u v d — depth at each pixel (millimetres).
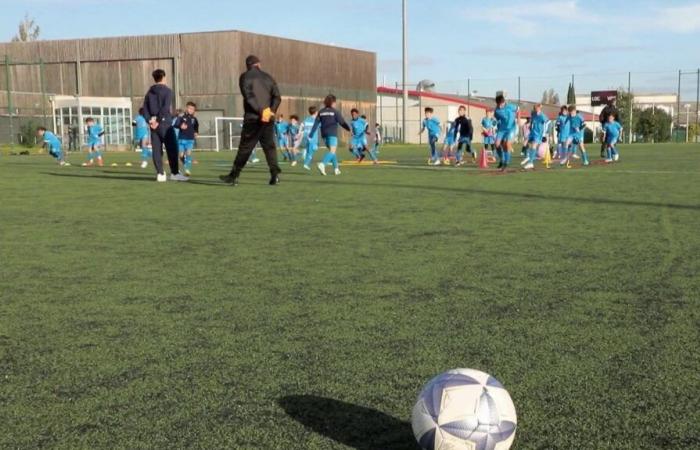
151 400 2373
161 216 7328
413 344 2953
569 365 2691
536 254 5027
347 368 2668
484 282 4125
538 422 2176
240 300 3725
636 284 4051
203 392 2441
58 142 19516
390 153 29422
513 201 8664
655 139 55719
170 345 2963
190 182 12125
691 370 2635
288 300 3723
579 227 6371
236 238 5844
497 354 2822
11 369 2682
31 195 9664
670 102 87125
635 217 7062
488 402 1828
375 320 3324
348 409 2287
